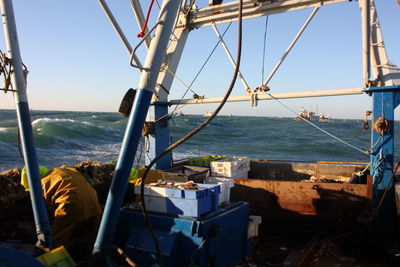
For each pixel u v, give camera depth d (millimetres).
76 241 4430
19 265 2518
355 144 34562
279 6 6895
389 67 5418
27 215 5223
